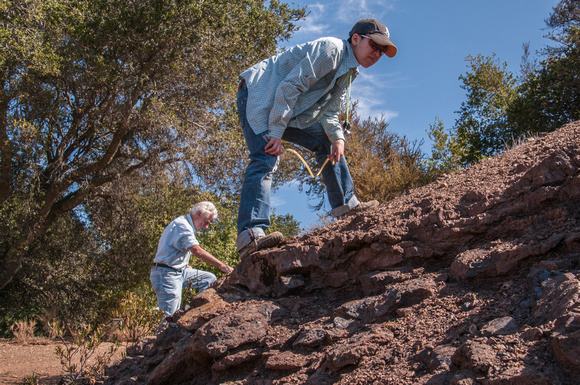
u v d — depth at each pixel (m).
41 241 13.17
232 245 9.99
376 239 2.32
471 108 17.91
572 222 1.86
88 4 10.99
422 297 1.89
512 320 1.47
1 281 11.54
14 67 9.77
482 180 2.66
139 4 10.77
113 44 11.10
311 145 3.21
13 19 9.56
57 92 11.16
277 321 2.25
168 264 4.06
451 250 2.15
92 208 13.67
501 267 1.80
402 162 13.26
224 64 12.20
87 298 13.06
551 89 14.70
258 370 1.99
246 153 12.39
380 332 1.73
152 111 11.06
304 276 2.54
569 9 16.14
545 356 1.24
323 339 1.91
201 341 2.21
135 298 5.54
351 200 3.26
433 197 2.57
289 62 2.85
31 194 10.71
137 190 13.34
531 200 2.11
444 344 1.54
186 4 10.81
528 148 3.07
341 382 1.56
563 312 1.33
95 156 13.05
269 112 2.83
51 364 5.33
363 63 2.90
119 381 2.71
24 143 10.41
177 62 11.40
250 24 12.38
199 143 11.77
